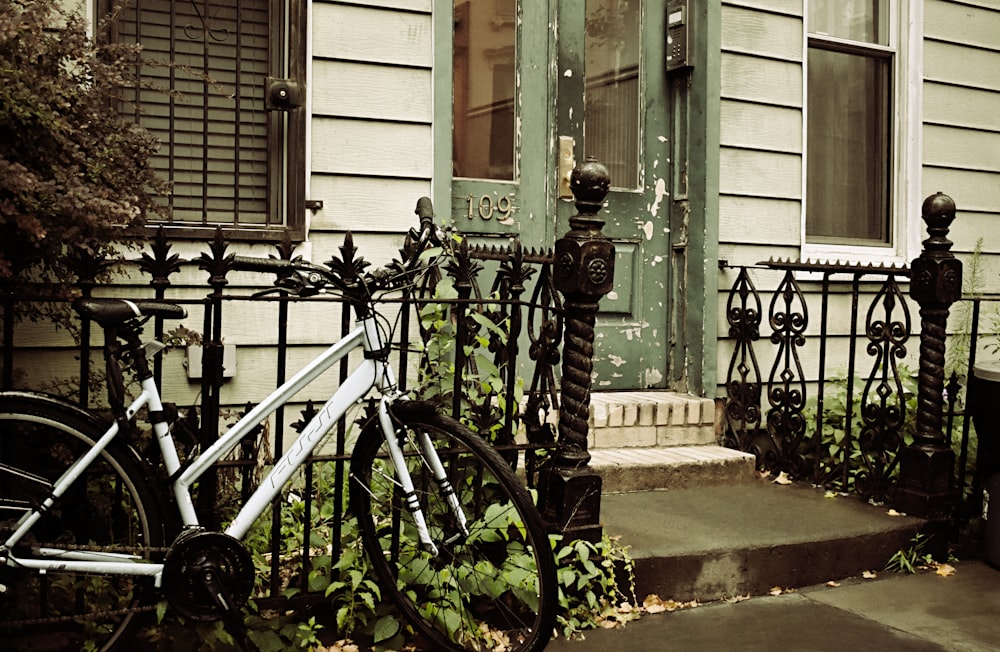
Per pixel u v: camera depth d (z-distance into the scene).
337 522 2.88
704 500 4.02
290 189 3.73
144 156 2.79
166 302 2.63
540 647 2.67
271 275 3.65
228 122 3.71
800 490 4.28
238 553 2.56
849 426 4.21
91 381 3.13
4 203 2.34
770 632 3.07
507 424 3.18
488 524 2.94
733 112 4.75
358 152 3.83
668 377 4.80
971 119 5.57
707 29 4.62
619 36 4.70
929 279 3.93
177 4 3.62
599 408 4.32
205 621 2.55
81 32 2.68
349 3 3.80
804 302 4.39
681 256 4.76
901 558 3.73
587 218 3.17
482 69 4.32
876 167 5.41
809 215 5.18
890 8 5.39
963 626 3.17
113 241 2.84
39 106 2.46
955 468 4.45
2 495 2.58
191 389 3.56
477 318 3.15
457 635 2.88
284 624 2.80
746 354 4.67
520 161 4.41
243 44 3.72
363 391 2.74
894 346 4.12
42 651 2.63
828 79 5.23
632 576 3.20
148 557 2.56
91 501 2.84
